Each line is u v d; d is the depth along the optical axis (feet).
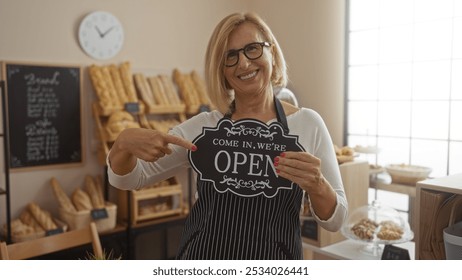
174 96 12.78
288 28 13.97
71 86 11.81
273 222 4.06
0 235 10.84
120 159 3.82
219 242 4.05
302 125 4.19
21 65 11.05
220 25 3.98
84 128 12.11
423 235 5.11
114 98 11.66
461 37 10.34
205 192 4.20
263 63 3.91
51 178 11.70
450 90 10.63
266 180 4.06
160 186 12.41
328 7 12.89
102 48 12.16
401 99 11.67
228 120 4.19
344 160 7.79
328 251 7.11
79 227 10.82
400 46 11.61
